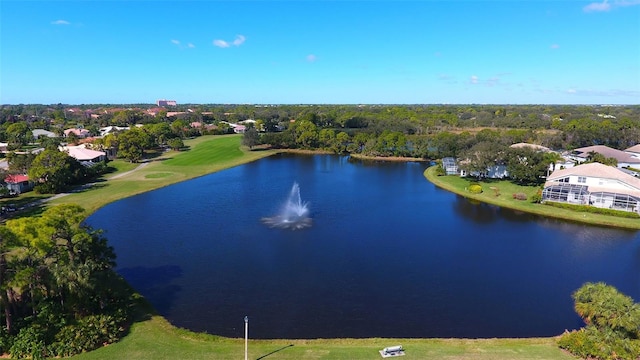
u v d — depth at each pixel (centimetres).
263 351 3161
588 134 13575
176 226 6544
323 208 7731
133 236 6066
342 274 4834
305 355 3077
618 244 5853
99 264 3697
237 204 7931
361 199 8456
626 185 7481
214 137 19725
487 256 5400
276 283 4594
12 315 3419
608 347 2989
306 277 4753
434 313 3991
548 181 8362
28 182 8800
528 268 5034
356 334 3625
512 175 9619
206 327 3706
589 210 7312
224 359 2995
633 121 18888
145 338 3341
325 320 3856
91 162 11438
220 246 5697
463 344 3338
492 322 3834
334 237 6106
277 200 8281
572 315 3962
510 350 3186
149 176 10438
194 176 10656
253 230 6381
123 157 13275
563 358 3045
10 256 3288
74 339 3131
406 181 10456
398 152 14862
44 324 3294
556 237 6150
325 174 11431
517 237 6147
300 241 5925
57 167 8656
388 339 3456
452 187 9438
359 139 15888
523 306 4125
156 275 4772
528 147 9956
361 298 4272
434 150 14462
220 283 4584
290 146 16875
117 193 8550
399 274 4844
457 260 5266
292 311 4009
